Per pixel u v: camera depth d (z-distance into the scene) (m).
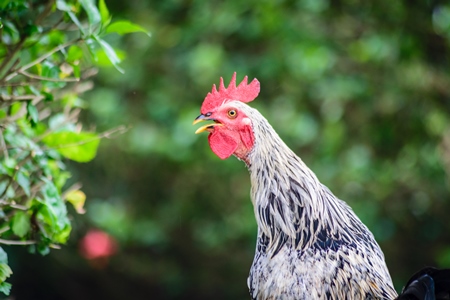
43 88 6.20
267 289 5.80
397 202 14.70
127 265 16.27
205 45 13.51
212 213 15.63
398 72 13.66
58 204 5.99
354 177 13.92
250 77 13.51
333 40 13.58
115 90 14.17
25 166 6.13
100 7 5.96
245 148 6.12
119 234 14.55
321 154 14.02
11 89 6.29
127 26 6.02
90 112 14.18
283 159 6.07
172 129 14.01
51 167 6.48
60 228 5.98
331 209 6.10
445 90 13.70
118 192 15.43
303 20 13.34
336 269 5.72
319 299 5.62
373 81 13.70
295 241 5.94
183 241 16.34
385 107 13.95
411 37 13.15
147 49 14.02
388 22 13.26
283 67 13.28
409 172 14.41
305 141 13.77
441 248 14.45
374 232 14.11
